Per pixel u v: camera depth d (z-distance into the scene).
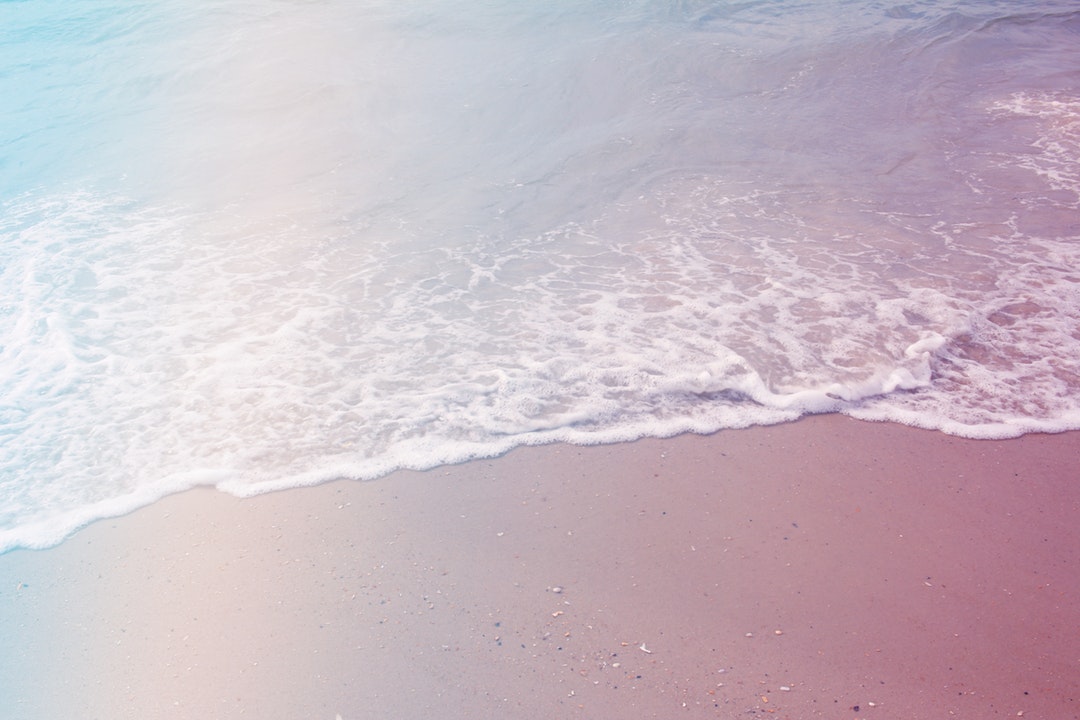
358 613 3.37
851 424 4.43
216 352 5.24
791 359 4.91
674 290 5.71
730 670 3.05
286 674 3.12
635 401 4.64
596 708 2.92
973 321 5.19
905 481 4.00
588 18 11.68
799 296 5.56
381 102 9.53
